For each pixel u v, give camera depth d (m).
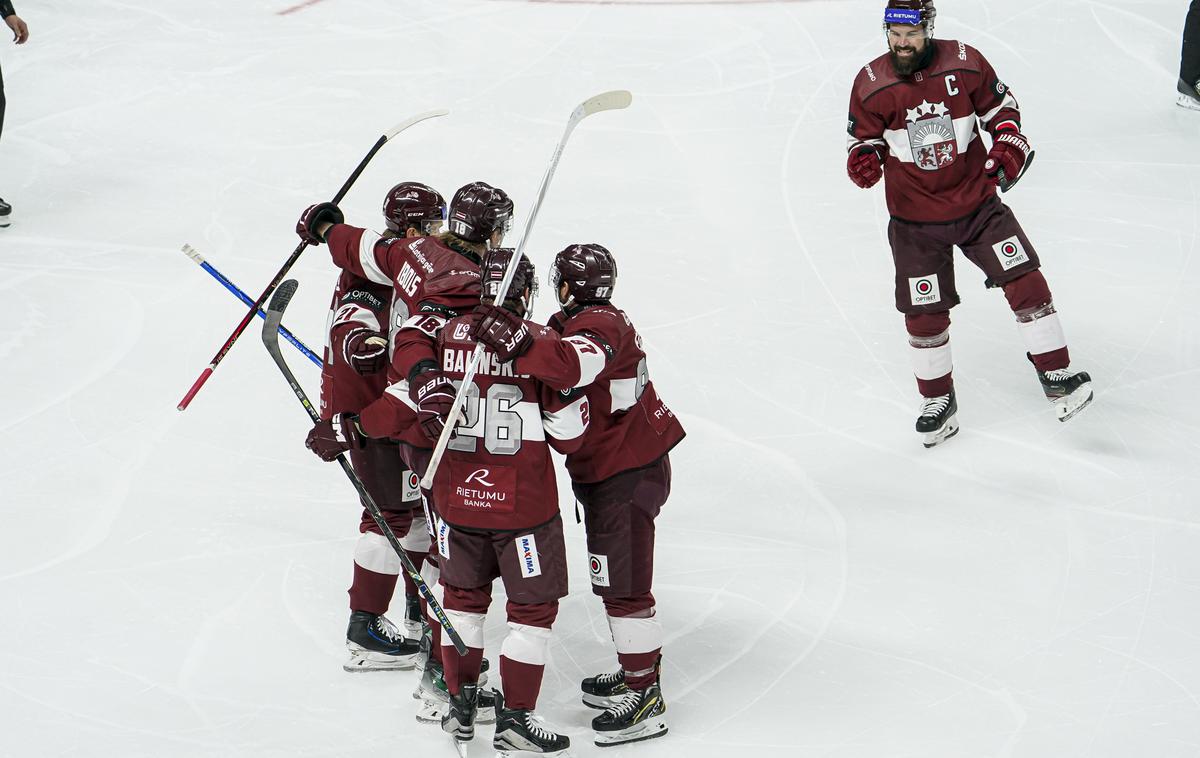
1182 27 41.06
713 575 18.31
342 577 18.09
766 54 40.84
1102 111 36.12
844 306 26.83
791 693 15.57
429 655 14.92
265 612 17.19
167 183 32.69
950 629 16.84
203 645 16.42
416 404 13.55
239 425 22.38
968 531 19.28
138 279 27.62
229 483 20.58
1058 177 32.34
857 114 21.05
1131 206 30.72
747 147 34.94
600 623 17.28
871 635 16.77
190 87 38.72
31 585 17.66
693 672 16.06
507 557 13.84
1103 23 41.44
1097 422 22.19
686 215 31.11
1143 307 26.05
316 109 37.25
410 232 15.79
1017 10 42.59
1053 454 21.31
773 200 31.95
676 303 26.97
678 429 15.05
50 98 37.84
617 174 33.31
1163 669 15.77
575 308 14.33
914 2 19.88
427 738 14.58
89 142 35.06
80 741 14.43
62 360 24.28
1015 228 20.97
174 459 21.20
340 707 15.20
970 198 20.80
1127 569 18.08
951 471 21.02
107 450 21.39
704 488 20.73
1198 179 31.98
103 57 40.69
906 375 24.20
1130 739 14.45
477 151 34.53
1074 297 26.53
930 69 20.42
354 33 42.88
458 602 14.18
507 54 41.12
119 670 15.85
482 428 13.64
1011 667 15.95
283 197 31.98
